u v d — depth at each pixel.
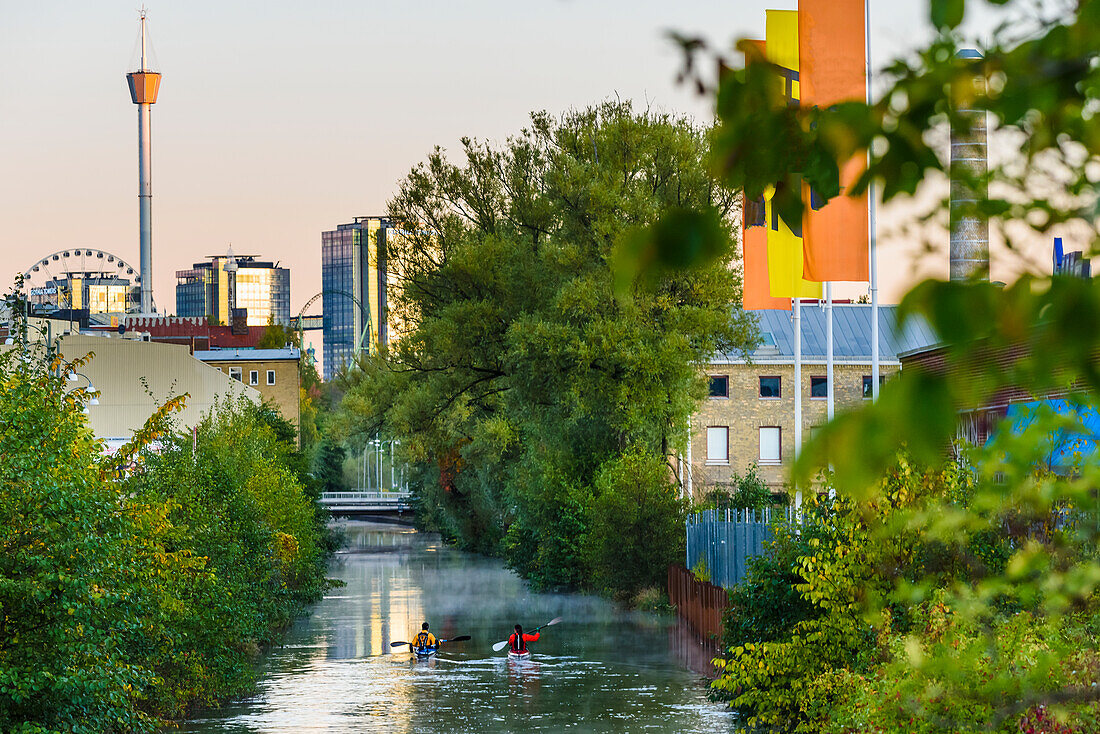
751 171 3.10
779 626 36.16
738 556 60.19
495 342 101.50
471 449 115.56
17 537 30.23
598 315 92.12
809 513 31.89
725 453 119.56
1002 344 2.77
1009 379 2.77
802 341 120.81
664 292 91.38
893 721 21.52
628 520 85.38
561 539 98.56
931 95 3.03
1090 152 3.30
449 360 103.75
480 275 100.75
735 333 92.81
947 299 2.75
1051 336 2.71
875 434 2.77
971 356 2.77
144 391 94.44
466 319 99.56
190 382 97.38
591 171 95.88
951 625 20.58
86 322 175.88
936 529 14.54
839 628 30.05
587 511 92.00
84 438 36.75
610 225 90.38
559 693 53.47
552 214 106.00
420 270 111.00
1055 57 2.97
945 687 16.97
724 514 67.38
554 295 96.12
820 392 119.75
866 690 24.61
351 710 50.03
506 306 101.50
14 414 30.88
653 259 2.95
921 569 25.45
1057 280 2.70
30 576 29.94
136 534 37.91
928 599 23.41
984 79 3.04
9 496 29.59
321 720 47.88
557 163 100.69
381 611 88.31
